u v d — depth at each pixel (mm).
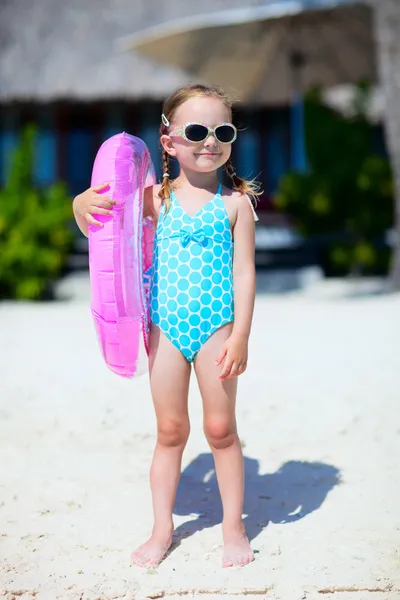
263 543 3057
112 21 17844
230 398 2973
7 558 2924
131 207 2865
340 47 12992
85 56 17266
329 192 15250
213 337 2945
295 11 11188
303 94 15641
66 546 3041
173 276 2959
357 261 15836
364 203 15391
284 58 13484
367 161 15414
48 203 13000
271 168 18062
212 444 3027
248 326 2939
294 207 15570
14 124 18203
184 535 3156
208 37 12000
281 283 14930
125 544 3064
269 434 4430
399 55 10977
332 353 6711
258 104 16891
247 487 3668
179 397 2984
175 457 3078
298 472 3844
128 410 4938
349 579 2721
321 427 4539
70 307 11391
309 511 3381
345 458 4035
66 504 3471
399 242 11539
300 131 17828
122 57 17156
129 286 2844
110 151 2941
